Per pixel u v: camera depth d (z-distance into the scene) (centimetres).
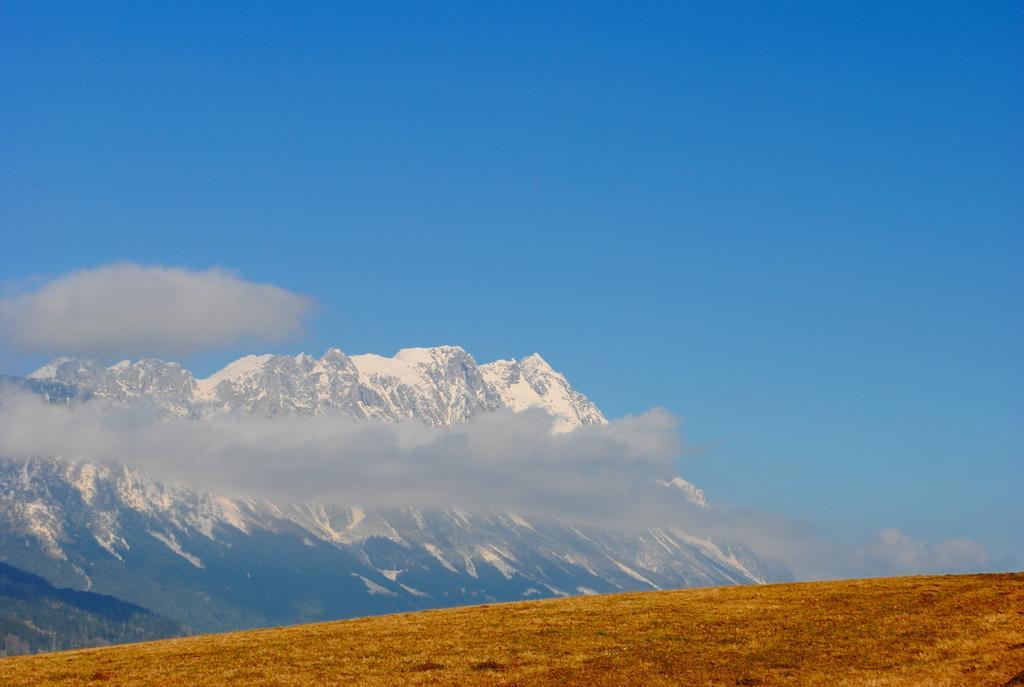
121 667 10219
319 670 9738
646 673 9250
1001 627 9900
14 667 10575
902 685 8325
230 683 9369
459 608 13450
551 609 12544
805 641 10044
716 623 11019
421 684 9125
